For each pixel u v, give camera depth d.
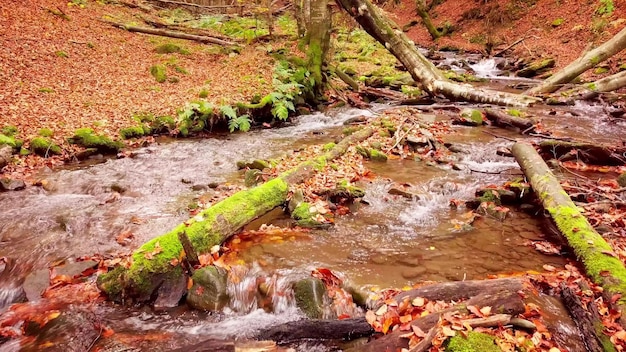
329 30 13.44
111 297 4.11
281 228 5.39
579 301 3.47
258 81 12.73
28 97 9.48
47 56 11.62
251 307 4.11
